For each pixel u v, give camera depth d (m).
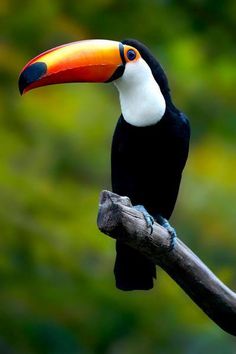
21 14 18.55
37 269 16.77
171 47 20.89
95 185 19.62
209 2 20.09
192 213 21.19
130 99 12.65
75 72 12.63
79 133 18.89
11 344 16.86
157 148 12.83
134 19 19.94
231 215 20.98
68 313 16.89
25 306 16.88
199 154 21.75
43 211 16.72
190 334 17.45
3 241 16.64
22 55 18.30
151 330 17.11
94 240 16.66
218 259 20.78
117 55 12.62
